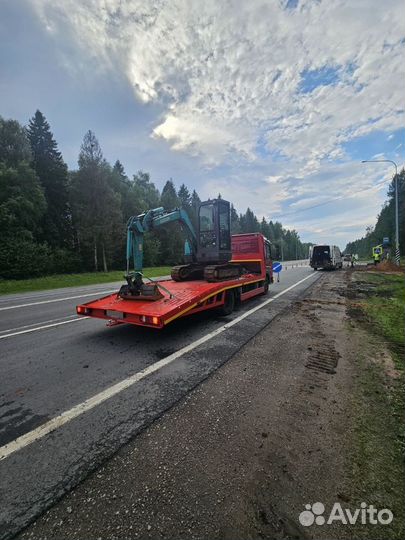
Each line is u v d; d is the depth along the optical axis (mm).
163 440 2260
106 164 36906
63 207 31766
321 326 5762
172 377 3436
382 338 4898
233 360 3961
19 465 2021
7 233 23328
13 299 10773
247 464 1981
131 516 1603
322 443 2197
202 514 1605
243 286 8078
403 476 1859
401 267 21750
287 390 3074
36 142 31453
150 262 39125
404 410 2646
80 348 4605
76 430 2422
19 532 1524
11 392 3131
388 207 55281
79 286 16000
